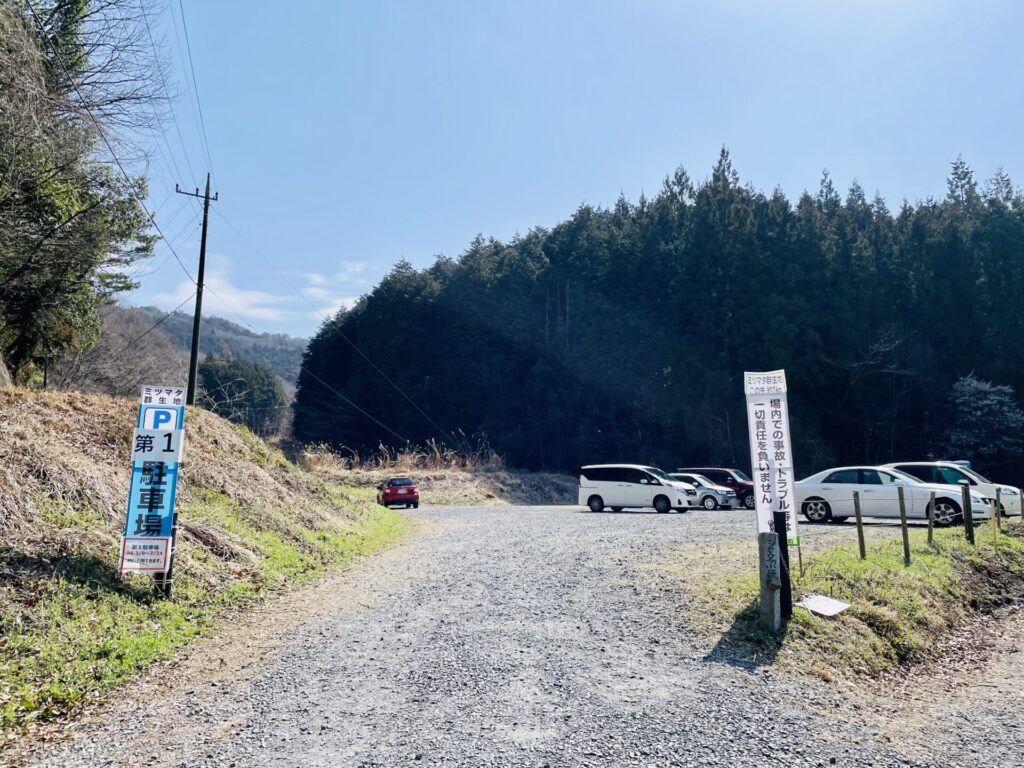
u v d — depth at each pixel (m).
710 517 17.95
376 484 32.88
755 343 41.31
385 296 65.44
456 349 58.06
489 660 5.85
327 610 7.77
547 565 10.33
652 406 47.44
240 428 16.45
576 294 55.69
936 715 5.63
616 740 4.34
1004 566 11.02
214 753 4.08
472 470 38.69
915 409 42.69
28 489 7.85
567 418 50.66
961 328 43.94
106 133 11.48
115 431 10.82
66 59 11.51
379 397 59.97
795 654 6.34
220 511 10.72
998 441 38.31
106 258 17.59
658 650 6.22
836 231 49.00
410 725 4.50
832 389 42.03
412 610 7.68
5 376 12.31
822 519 15.91
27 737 4.31
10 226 13.58
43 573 6.61
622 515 20.17
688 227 53.94
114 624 6.31
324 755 4.05
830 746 4.55
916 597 8.58
